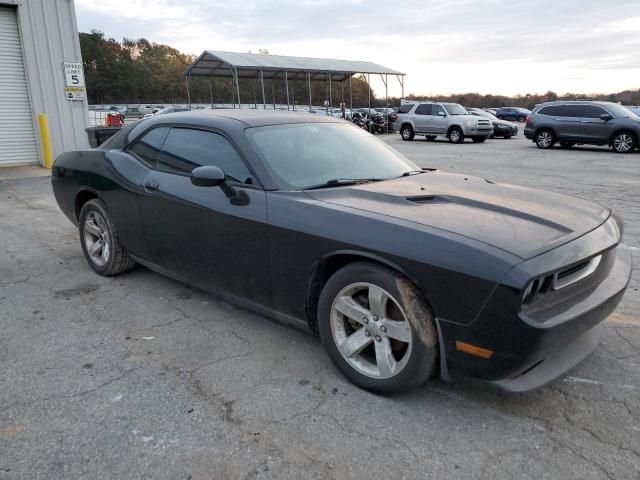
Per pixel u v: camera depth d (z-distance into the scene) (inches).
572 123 705.0
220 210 131.0
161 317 149.8
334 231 108.3
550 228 103.6
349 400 107.8
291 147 138.2
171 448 93.3
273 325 144.1
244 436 96.5
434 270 94.3
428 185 131.4
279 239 118.6
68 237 239.6
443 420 101.1
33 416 102.5
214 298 163.9
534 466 88.5
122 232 170.4
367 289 107.7
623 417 101.8
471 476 86.2
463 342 94.2
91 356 127.0
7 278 183.0
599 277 107.7
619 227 121.1
